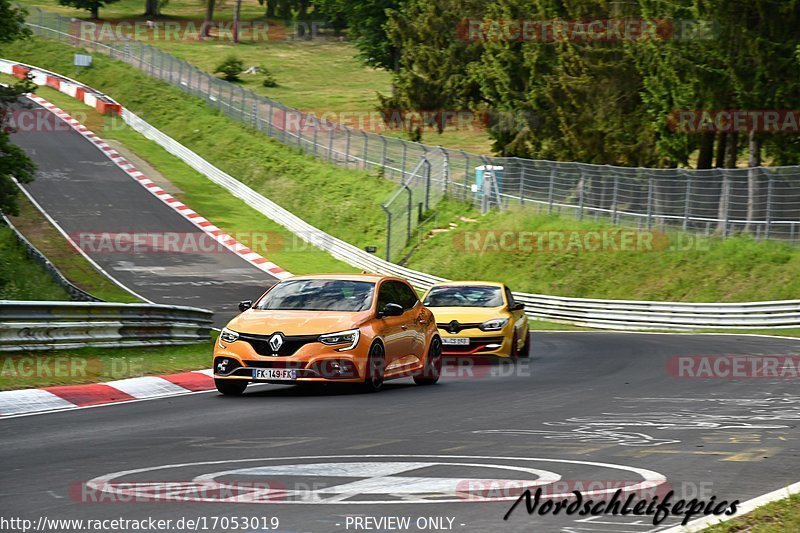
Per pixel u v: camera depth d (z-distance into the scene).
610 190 151.88
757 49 131.88
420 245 173.62
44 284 116.38
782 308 111.00
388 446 31.45
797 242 126.25
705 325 117.12
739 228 132.62
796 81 132.75
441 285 76.94
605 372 62.50
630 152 161.88
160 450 30.86
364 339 49.09
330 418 39.38
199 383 55.00
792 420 38.94
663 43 139.75
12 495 23.75
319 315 49.84
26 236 169.75
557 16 188.62
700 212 137.12
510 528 20.25
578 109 170.75
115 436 34.41
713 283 127.88
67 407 43.84
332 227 193.62
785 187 126.25
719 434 34.84
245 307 52.97
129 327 67.44
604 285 139.12
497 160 175.62
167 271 156.88
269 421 38.50
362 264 171.12
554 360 72.56
